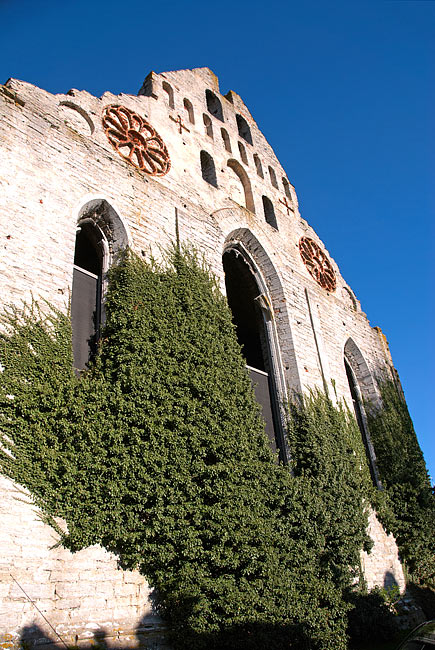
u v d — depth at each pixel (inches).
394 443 968.9
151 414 499.5
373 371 1070.4
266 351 861.8
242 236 898.7
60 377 476.1
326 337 962.7
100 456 454.3
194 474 494.9
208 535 469.4
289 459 722.2
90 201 628.7
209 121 983.6
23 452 423.8
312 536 580.1
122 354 525.0
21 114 605.0
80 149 658.2
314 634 507.8
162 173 774.5
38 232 543.8
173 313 599.5
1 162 548.7
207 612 441.1
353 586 665.0
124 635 404.8
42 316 499.2
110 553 435.5
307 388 810.8
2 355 452.1
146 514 456.8
